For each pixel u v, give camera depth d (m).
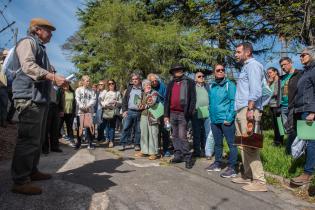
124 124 9.30
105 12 18.52
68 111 9.79
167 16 22.64
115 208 4.55
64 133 12.16
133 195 5.05
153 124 7.91
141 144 8.09
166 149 8.34
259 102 5.60
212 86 6.66
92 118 9.47
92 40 19.12
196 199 5.04
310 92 5.55
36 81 4.66
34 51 4.72
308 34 14.52
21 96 4.68
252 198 5.21
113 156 8.09
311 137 5.50
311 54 5.68
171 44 18.67
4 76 6.98
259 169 5.62
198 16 20.09
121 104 10.25
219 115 6.46
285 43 15.48
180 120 7.30
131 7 19.11
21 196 4.65
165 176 6.16
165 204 4.78
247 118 5.54
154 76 8.28
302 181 5.68
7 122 10.98
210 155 7.97
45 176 5.54
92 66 24.19
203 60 20.09
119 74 18.16
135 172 6.38
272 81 9.34
